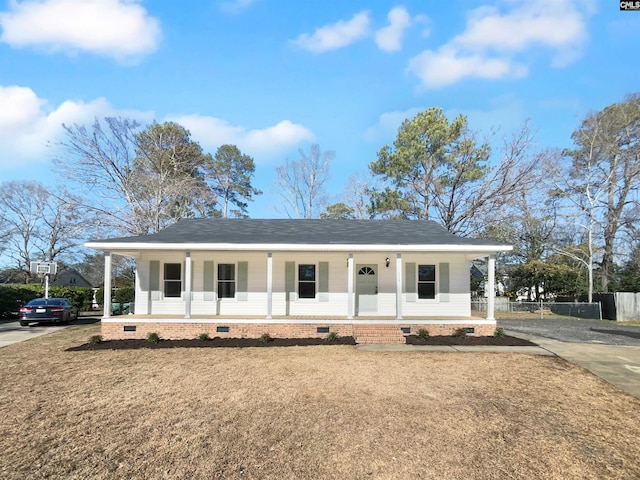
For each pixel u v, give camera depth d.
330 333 12.84
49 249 38.59
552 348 11.59
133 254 15.27
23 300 23.72
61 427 5.54
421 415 6.00
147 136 27.34
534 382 7.98
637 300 21.55
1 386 7.58
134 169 26.25
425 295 15.43
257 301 15.23
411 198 27.56
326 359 9.97
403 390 7.26
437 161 26.80
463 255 15.47
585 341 12.97
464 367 9.15
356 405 6.41
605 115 26.47
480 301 27.34
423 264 15.51
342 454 4.71
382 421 5.74
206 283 15.16
